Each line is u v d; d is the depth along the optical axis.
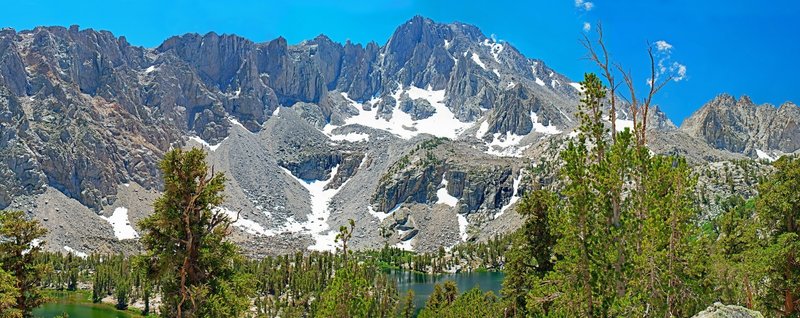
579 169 30.69
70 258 183.12
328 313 49.84
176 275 38.50
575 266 30.20
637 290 28.12
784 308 36.47
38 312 133.88
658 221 27.20
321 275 164.25
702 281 29.27
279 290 158.12
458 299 86.06
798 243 34.12
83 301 151.12
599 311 29.56
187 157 38.66
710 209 185.12
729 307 25.06
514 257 44.22
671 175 28.70
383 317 101.75
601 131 30.95
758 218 40.62
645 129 30.38
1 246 44.28
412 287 179.25
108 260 188.25
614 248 29.19
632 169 29.50
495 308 69.31
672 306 28.97
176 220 37.81
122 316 131.75
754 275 34.59
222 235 39.59
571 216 30.47
